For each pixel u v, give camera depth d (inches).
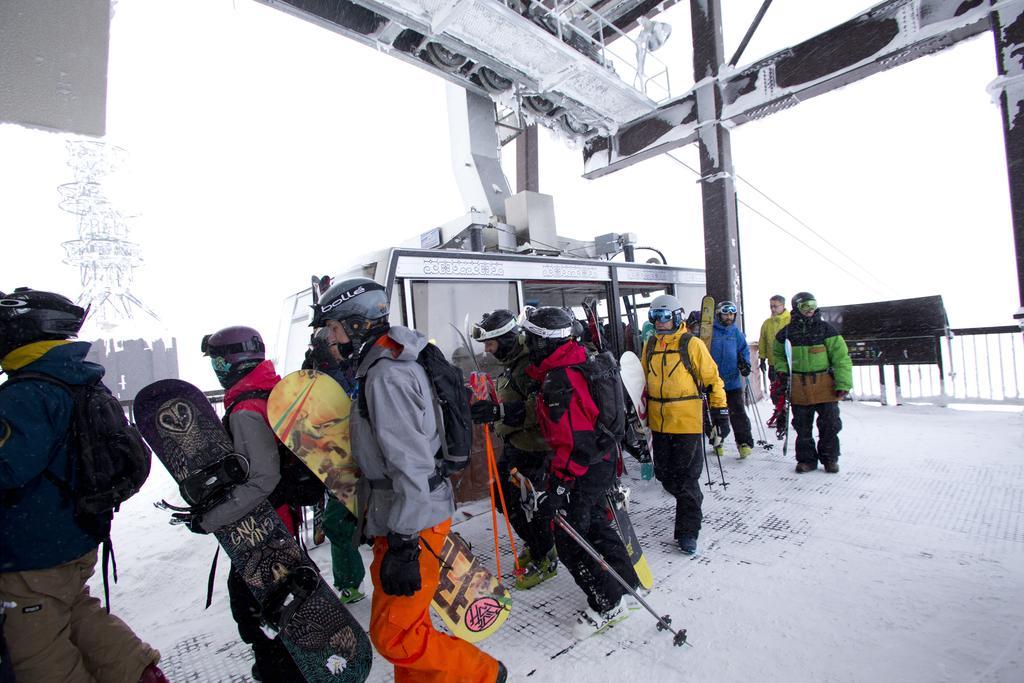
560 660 89.0
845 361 170.4
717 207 297.0
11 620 60.1
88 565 66.9
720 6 296.0
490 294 181.3
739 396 206.2
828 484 165.8
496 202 281.1
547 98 291.7
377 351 67.3
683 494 124.3
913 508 140.4
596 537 96.5
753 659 84.7
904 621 91.4
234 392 74.8
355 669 71.7
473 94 284.8
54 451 61.6
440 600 72.6
